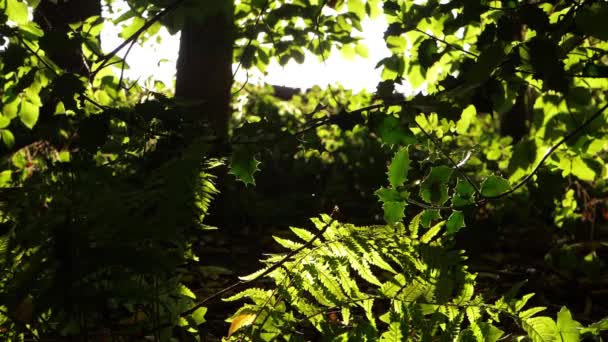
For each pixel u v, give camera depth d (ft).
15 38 7.66
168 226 5.05
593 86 9.37
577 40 7.23
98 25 7.99
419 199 8.49
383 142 6.57
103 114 6.52
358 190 20.18
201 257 13.28
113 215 5.02
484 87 6.97
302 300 5.75
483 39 6.74
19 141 10.86
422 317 5.33
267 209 16.58
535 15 6.32
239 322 5.94
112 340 6.05
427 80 10.16
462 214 5.98
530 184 9.02
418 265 5.61
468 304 5.55
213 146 6.63
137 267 4.63
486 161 16.70
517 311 5.43
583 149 8.93
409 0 9.93
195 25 13.34
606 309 10.52
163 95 6.72
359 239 5.57
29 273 4.80
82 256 4.65
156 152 6.59
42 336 5.71
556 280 11.82
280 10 11.84
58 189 5.73
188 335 7.27
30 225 5.10
